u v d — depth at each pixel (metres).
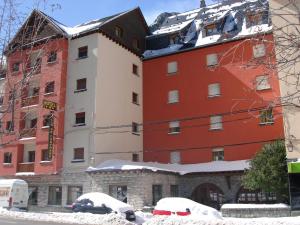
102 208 20.70
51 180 30.84
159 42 37.97
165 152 34.03
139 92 36.16
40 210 30.64
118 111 32.88
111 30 33.75
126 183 27.03
